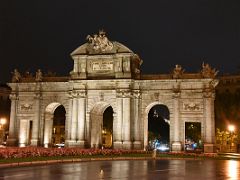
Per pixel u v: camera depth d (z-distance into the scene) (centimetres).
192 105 7150
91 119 7738
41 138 7988
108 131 12462
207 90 7056
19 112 8175
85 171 3628
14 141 8050
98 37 7650
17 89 8212
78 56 7706
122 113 7312
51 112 8300
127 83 7344
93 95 7606
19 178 2958
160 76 7425
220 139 10538
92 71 7662
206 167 4331
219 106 10869
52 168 3962
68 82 7769
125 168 4038
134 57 7625
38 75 8069
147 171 3691
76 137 7512
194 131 12725
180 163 5038
